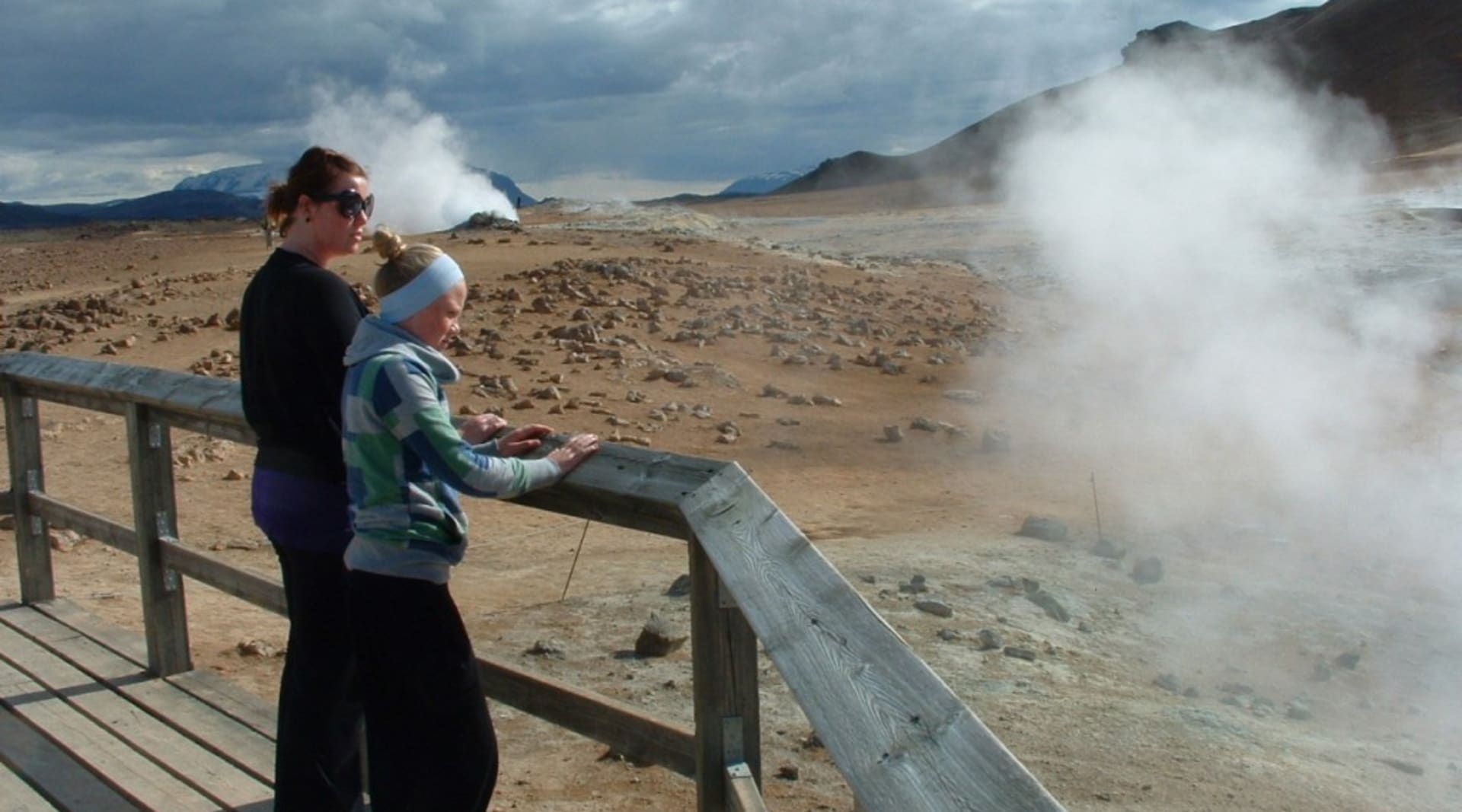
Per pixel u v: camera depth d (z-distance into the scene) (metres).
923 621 7.79
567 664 6.80
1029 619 8.13
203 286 24.20
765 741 5.78
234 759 4.64
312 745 3.74
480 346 18.42
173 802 4.36
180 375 5.08
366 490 3.23
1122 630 8.30
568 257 28.81
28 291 30.28
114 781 4.53
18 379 6.28
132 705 5.17
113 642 5.89
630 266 26.34
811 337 21.41
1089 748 5.96
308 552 3.61
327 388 3.49
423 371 3.20
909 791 2.05
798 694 2.34
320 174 3.51
